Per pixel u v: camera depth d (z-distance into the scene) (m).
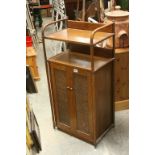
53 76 2.43
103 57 2.41
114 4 3.23
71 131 2.56
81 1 4.76
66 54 2.53
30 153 2.13
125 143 2.44
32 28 5.14
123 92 2.87
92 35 1.96
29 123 2.35
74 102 2.38
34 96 3.40
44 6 6.37
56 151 2.40
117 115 2.87
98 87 2.23
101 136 2.49
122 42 2.65
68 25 2.52
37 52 4.85
